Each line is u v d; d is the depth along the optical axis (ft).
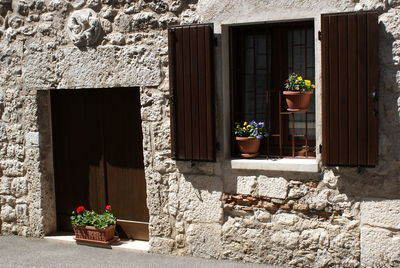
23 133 19.93
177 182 17.43
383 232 14.85
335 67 14.67
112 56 17.90
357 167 14.80
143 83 17.52
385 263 14.89
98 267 16.74
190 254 17.49
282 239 16.16
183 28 16.44
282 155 16.94
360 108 14.51
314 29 15.46
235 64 17.11
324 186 15.49
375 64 14.28
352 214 15.21
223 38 16.47
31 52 19.29
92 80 18.33
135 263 16.99
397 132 14.51
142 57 17.46
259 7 15.80
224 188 16.80
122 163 19.29
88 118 19.71
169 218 17.71
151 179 17.80
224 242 16.94
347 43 14.51
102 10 17.98
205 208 17.08
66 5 18.53
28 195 20.16
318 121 15.38
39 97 19.65
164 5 17.07
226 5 16.20
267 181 16.20
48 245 19.29
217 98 16.56
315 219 15.74
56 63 18.86
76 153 20.08
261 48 16.87
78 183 20.18
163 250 17.88
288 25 16.38
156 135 17.57
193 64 16.40
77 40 18.29
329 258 15.60
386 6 14.37
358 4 14.67
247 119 17.31
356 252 15.25
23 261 17.51
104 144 19.53
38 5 18.99
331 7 14.92
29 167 19.97
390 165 14.64
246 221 16.61
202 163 16.97
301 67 16.47
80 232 19.11
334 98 14.76
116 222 19.44
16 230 20.58
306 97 15.74
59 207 20.66
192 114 16.60
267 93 16.46
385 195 14.76
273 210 16.24
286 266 16.17
